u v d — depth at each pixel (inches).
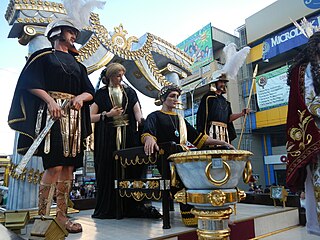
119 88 131.8
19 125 80.6
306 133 62.0
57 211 85.5
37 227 53.6
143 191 99.1
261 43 702.5
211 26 740.0
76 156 86.2
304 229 121.7
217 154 54.3
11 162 124.4
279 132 743.1
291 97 68.0
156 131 107.7
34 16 130.9
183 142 109.3
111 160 122.0
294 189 67.4
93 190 387.2
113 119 126.9
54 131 81.4
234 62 150.4
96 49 161.2
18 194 119.1
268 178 736.3
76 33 94.7
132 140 127.8
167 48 206.4
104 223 103.5
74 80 89.6
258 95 692.1
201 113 148.9
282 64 702.5
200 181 56.4
